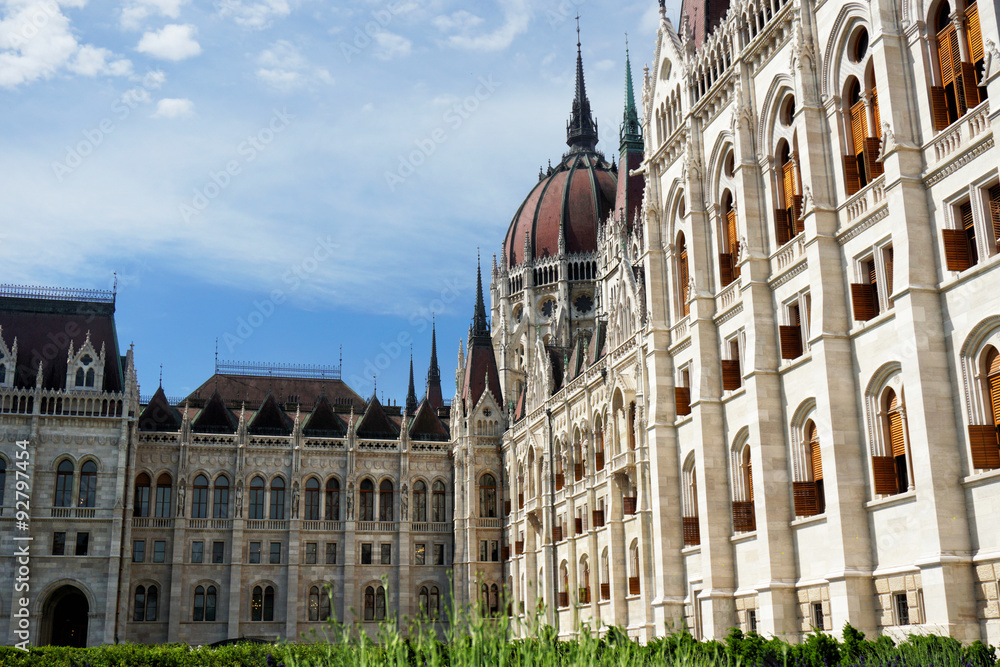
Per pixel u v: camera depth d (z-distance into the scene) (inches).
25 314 3786.9
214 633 3698.3
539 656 800.3
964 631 1269.7
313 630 853.8
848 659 1074.7
